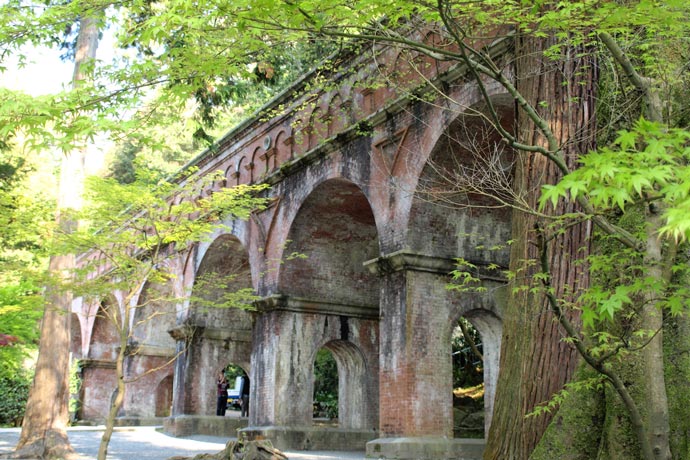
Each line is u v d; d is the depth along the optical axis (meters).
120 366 12.17
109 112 8.40
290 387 19.27
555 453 8.08
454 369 25.59
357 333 20.31
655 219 6.56
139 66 8.50
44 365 15.93
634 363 7.60
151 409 30.08
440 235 15.70
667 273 7.02
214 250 24.17
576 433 8.01
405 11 7.21
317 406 30.47
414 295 15.17
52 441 15.55
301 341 19.61
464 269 15.74
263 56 9.35
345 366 20.86
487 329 16.77
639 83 7.20
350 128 17.30
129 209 13.64
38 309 17.27
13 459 15.10
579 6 6.72
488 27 11.13
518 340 9.34
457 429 21.75
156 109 10.27
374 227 20.34
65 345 16.23
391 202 15.96
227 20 8.17
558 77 9.79
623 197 4.41
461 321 22.31
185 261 25.33
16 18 8.60
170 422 24.22
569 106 9.56
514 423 9.05
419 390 14.77
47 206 14.28
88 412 33.50
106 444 11.39
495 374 16.45
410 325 14.96
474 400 23.84
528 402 8.98
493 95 13.45
